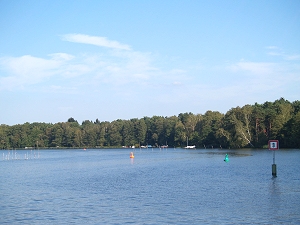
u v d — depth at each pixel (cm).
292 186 4722
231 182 5278
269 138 16938
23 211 3559
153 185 5212
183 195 4259
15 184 5828
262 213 3262
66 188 5144
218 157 12100
